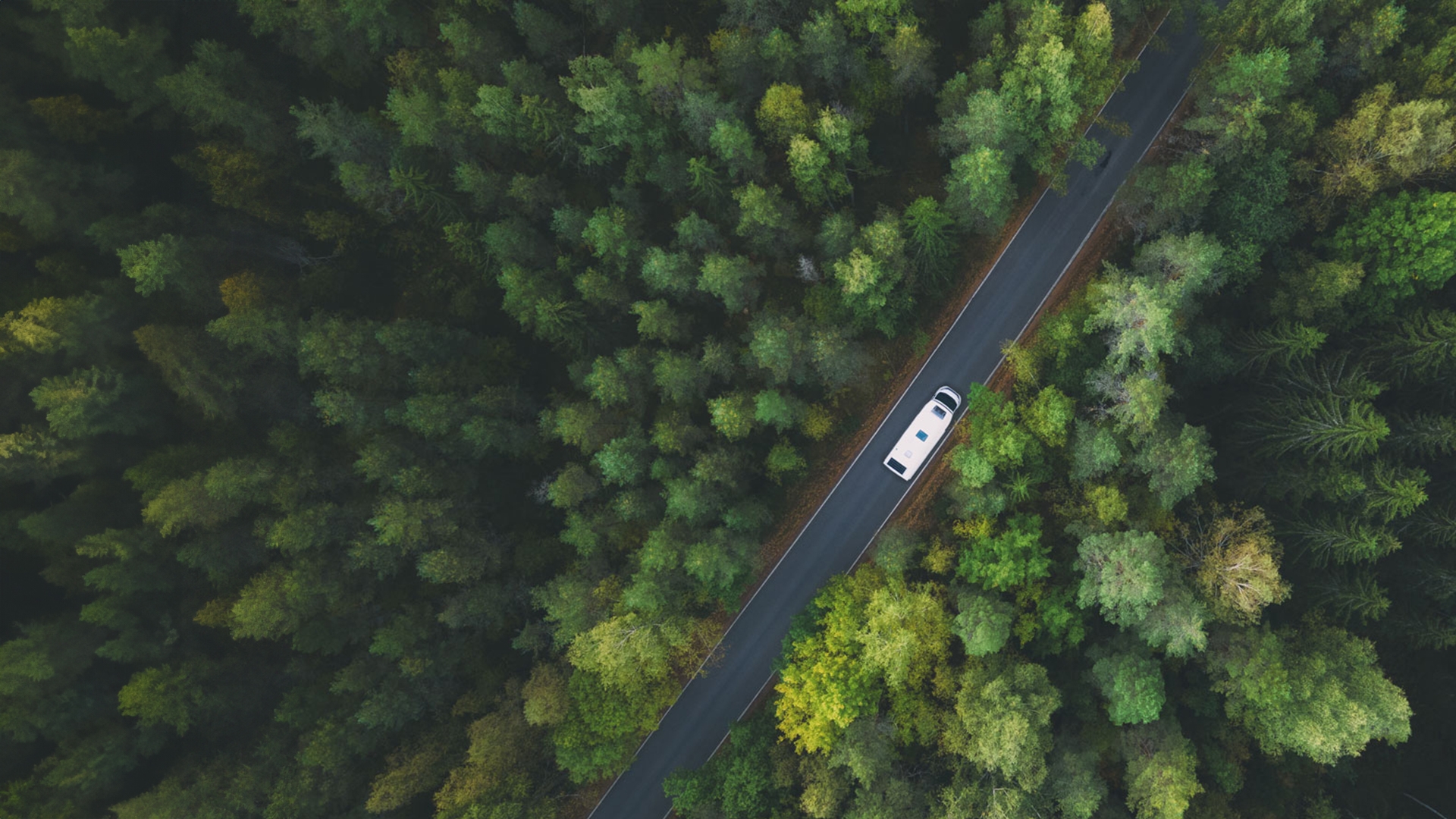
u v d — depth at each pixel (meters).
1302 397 51.56
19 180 50.62
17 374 52.66
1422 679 59.53
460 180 56.50
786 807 55.47
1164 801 47.72
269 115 58.00
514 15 56.09
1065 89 50.09
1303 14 49.31
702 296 59.38
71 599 56.28
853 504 63.38
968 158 51.03
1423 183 51.91
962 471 53.12
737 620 63.66
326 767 53.62
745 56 54.12
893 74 57.25
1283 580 54.22
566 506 57.84
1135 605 48.03
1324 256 54.47
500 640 61.94
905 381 63.81
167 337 54.12
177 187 59.84
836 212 61.94
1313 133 52.44
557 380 64.88
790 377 60.22
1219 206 54.59
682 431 56.47
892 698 54.38
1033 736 48.62
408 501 55.88
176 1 57.84
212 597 57.84
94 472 55.44
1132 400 49.62
